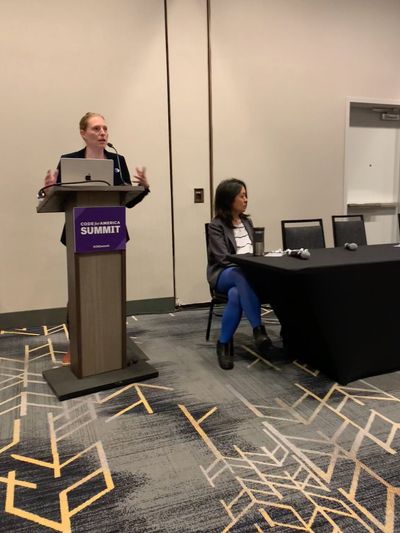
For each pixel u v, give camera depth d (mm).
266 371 2584
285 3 4102
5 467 1699
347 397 2232
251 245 2973
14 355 2938
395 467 1664
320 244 3457
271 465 1688
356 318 2293
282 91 4207
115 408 2158
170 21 3752
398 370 2547
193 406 2168
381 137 4973
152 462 1718
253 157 4195
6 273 3568
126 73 3684
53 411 2137
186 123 3916
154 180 3871
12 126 3453
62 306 3723
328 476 1617
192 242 4066
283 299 2500
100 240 2250
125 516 1434
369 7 4426
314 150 4418
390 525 1378
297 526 1381
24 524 1404
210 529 1374
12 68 3398
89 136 2582
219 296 2908
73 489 1567
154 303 3998
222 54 3951
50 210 2471
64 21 3480
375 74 4559
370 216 5047
